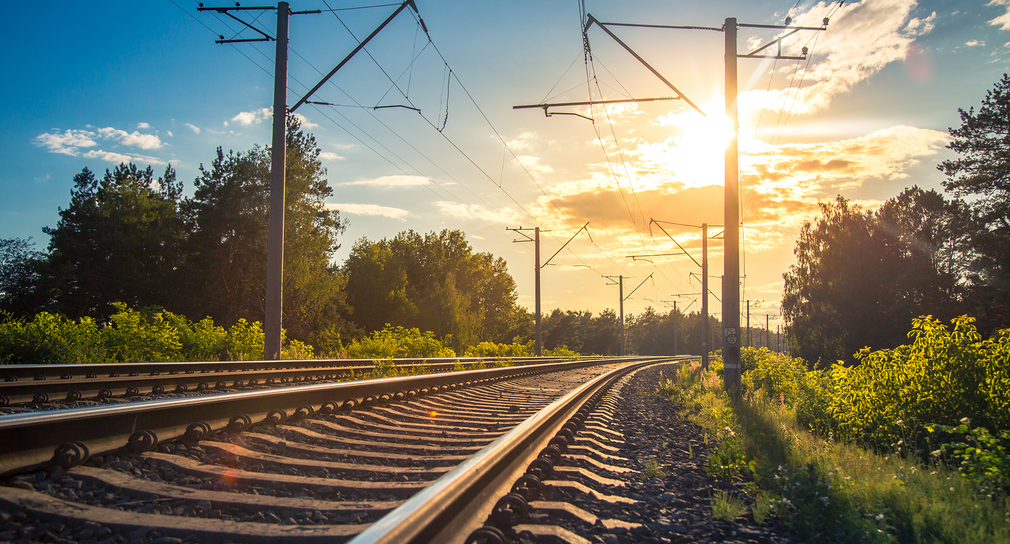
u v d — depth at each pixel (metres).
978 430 6.62
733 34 14.32
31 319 36.62
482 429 7.47
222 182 42.31
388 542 2.10
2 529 3.01
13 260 38.38
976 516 4.41
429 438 6.49
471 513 3.40
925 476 5.76
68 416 3.99
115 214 40.25
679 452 7.14
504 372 18.95
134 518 3.21
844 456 6.87
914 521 4.32
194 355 17.95
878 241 36.44
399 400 9.66
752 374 17.81
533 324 93.81
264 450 5.25
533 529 3.42
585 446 6.71
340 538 3.03
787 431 8.63
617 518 4.02
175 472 4.28
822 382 11.50
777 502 4.44
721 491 4.94
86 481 3.81
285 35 15.69
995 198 34.09
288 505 3.61
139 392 9.48
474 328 57.06
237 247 41.22
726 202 14.24
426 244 79.25
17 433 3.79
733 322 13.93
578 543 3.32
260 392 6.21
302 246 41.00
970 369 7.88
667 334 141.75
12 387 7.85
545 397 12.66
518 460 4.84
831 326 36.06
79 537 3.02
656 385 22.28
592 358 54.06
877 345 34.22
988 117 33.50
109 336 15.98
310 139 43.84
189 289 40.25
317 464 4.72
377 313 61.94
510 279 88.19
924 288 34.97
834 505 4.27
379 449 5.81
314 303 41.66
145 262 41.56
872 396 8.65
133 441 4.52
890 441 8.07
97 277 38.75
